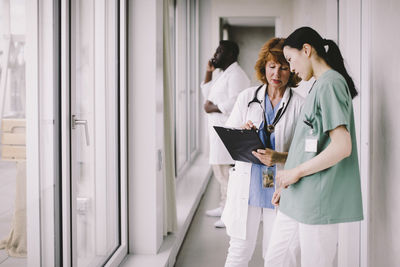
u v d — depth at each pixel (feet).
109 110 9.96
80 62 8.23
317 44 6.56
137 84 10.50
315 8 16.43
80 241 8.64
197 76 26.66
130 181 10.71
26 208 6.40
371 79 7.96
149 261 10.27
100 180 9.50
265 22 37.73
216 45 26.43
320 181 6.44
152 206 10.71
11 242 6.09
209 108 14.57
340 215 6.45
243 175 8.16
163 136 11.59
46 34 6.73
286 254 7.22
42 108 6.66
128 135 10.62
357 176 6.56
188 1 24.23
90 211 9.05
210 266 11.68
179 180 19.90
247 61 40.47
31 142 6.41
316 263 6.61
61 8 7.04
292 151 6.79
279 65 7.83
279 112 8.04
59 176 7.27
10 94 5.85
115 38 10.14
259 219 8.32
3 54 5.67
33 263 6.63
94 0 8.88
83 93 8.40
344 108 6.18
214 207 17.54
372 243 8.05
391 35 6.70
